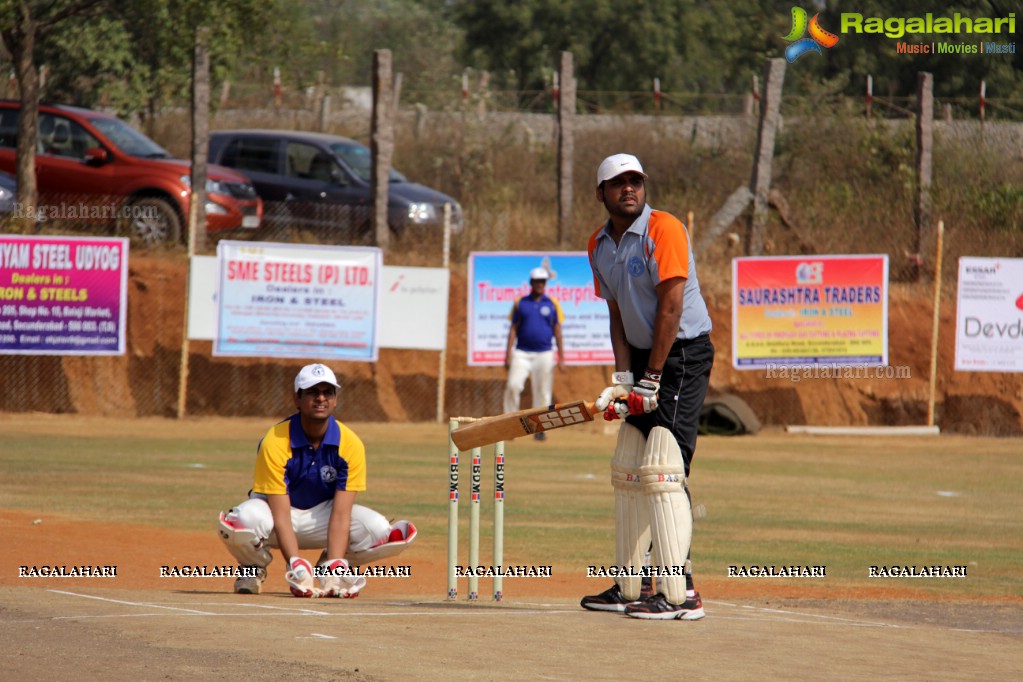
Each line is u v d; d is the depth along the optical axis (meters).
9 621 19.31
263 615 20.61
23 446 55.28
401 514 38.38
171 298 72.94
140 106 99.12
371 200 75.19
